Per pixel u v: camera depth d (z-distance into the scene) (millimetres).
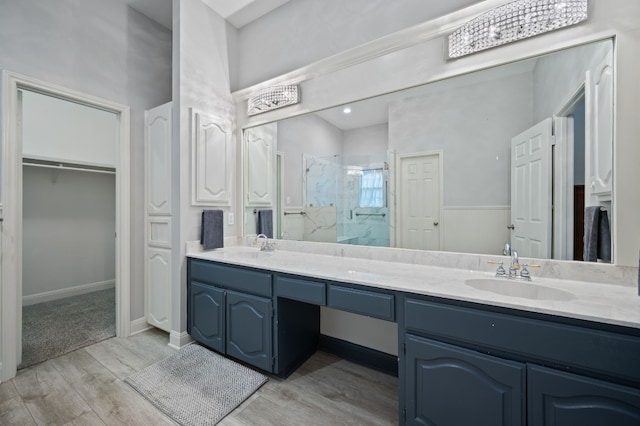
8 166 1825
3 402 1588
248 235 2678
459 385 1161
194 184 2326
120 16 2449
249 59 2664
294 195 2398
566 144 1430
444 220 1779
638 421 876
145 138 2600
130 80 2514
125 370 1915
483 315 1117
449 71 1690
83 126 3520
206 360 2037
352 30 2043
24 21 1911
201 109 2412
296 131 2379
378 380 1843
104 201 3920
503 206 1609
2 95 1803
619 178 1269
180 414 1496
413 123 1859
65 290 3541
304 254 2252
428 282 1389
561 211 1447
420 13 1778
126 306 2447
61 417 1473
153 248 2518
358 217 2084
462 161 1717
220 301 2035
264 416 1501
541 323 1015
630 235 1258
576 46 1361
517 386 1049
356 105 2072
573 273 1387
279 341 1770
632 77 1242
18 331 1910
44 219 3389
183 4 2264
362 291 1437
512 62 1523
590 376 947
